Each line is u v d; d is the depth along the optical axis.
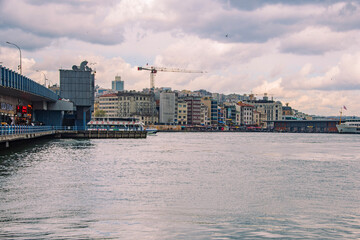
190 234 25.38
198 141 152.62
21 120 105.75
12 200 33.44
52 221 27.47
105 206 32.09
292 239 24.84
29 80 89.69
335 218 29.92
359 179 49.47
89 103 144.25
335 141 180.12
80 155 72.69
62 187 39.66
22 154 71.25
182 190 39.78
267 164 66.06
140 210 31.03
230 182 45.53
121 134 149.00
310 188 42.47
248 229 26.72
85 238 24.14
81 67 146.00
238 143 142.50
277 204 34.31
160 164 62.47
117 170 53.53
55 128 133.38
